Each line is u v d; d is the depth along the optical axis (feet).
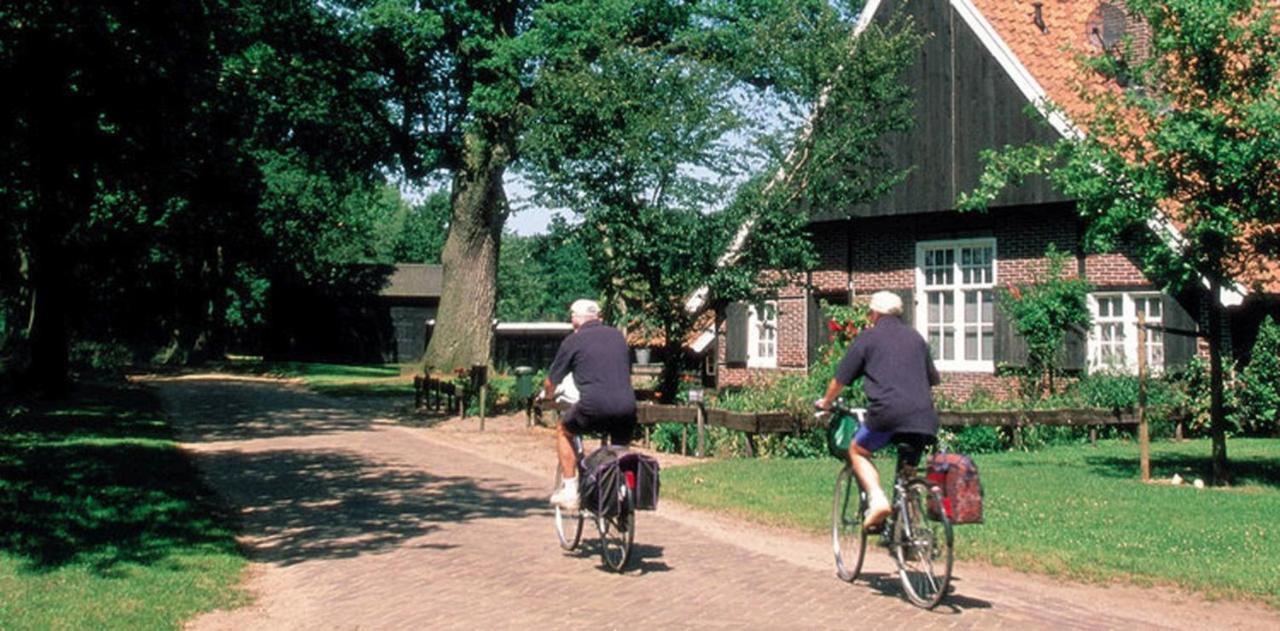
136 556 31.94
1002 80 74.49
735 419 55.52
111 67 64.54
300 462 54.85
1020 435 61.87
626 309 65.72
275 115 105.60
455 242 113.39
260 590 29.30
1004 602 26.08
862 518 27.84
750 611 25.39
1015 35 78.74
